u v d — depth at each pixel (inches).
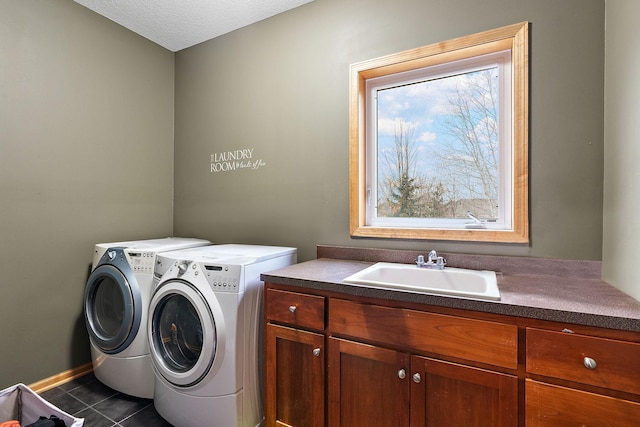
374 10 76.7
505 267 62.9
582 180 57.7
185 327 67.4
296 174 88.0
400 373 49.1
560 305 41.1
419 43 71.5
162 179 110.2
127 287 75.7
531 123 61.2
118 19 94.3
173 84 113.6
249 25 96.3
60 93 83.6
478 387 44.4
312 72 85.3
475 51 67.5
